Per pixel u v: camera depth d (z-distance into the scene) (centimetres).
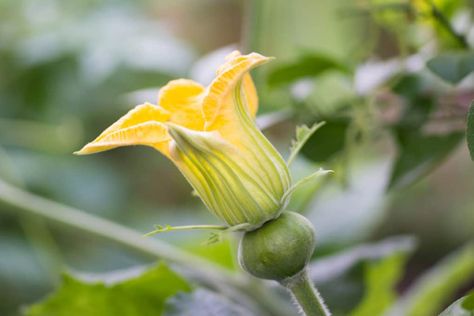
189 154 70
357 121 88
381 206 107
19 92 145
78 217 98
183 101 71
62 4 143
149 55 133
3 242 135
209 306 83
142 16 153
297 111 90
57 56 138
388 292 98
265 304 92
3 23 145
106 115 146
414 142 86
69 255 139
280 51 146
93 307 87
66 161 146
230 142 70
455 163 188
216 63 101
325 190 109
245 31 93
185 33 182
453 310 71
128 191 154
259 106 93
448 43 87
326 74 90
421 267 187
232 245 93
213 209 71
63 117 145
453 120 86
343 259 94
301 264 71
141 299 87
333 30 150
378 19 91
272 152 71
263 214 71
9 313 134
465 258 102
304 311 72
